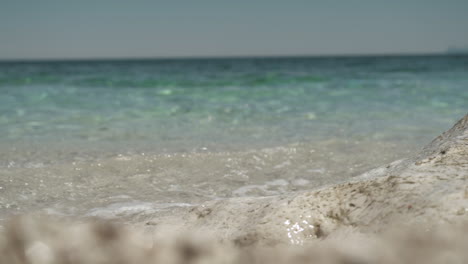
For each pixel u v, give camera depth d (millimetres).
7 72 26250
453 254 1432
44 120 8422
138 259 1413
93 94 13453
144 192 4039
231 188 4172
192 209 2785
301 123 7984
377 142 5883
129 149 5680
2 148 5742
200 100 11883
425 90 13672
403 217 1879
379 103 10930
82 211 3473
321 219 2162
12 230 1479
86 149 5691
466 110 9430
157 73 25219
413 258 1442
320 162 5027
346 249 1653
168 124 7988
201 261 1500
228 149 5621
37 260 1309
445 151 2479
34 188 4074
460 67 29734
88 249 1398
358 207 2123
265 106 10508
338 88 14906
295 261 1571
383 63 41906
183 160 4992
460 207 1786
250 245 2133
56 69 33312
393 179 2195
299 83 16922
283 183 4320
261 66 38938
